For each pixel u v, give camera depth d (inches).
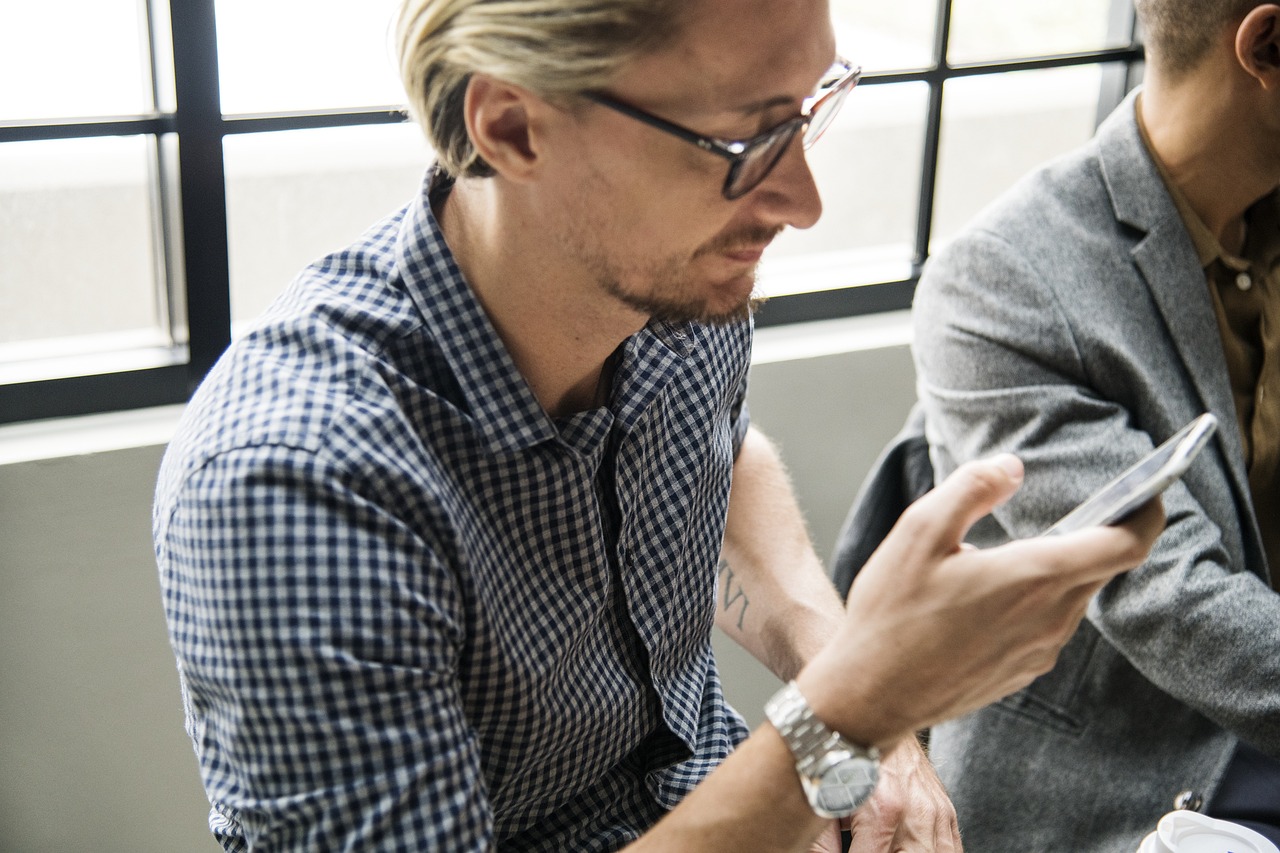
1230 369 54.4
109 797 60.7
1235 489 51.9
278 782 28.7
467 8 27.9
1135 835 51.8
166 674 60.1
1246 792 49.1
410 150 63.4
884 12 72.1
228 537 28.0
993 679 27.8
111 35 55.5
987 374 52.4
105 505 56.8
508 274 31.4
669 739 38.5
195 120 56.3
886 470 57.6
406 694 28.3
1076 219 52.6
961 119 77.6
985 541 56.7
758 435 49.8
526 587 33.8
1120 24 79.7
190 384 60.7
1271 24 46.0
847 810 28.1
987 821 54.5
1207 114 49.1
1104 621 50.2
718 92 27.5
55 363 58.9
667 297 30.7
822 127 32.2
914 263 78.6
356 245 34.2
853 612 28.2
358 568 28.2
